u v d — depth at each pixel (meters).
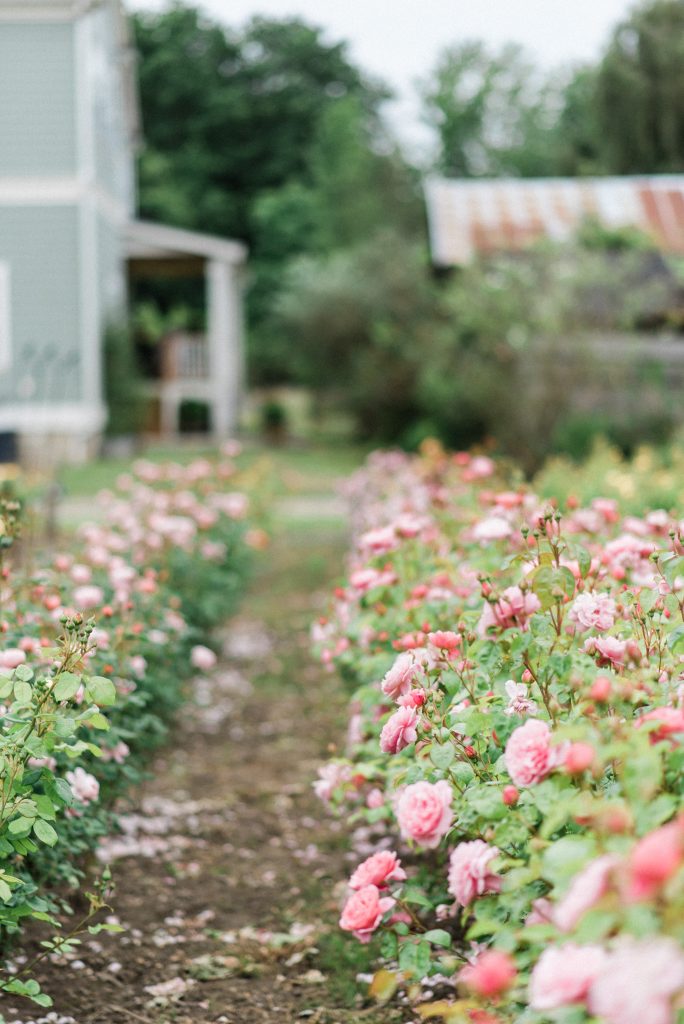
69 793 2.83
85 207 18.00
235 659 7.50
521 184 17.48
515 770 2.12
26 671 2.81
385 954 2.64
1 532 3.97
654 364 13.96
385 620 3.86
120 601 4.55
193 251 22.00
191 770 5.27
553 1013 1.85
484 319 14.61
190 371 23.83
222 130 40.09
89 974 3.26
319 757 5.43
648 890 1.41
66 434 17.89
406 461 9.73
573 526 4.39
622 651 2.55
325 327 21.33
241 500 7.84
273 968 3.36
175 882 3.98
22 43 17.77
